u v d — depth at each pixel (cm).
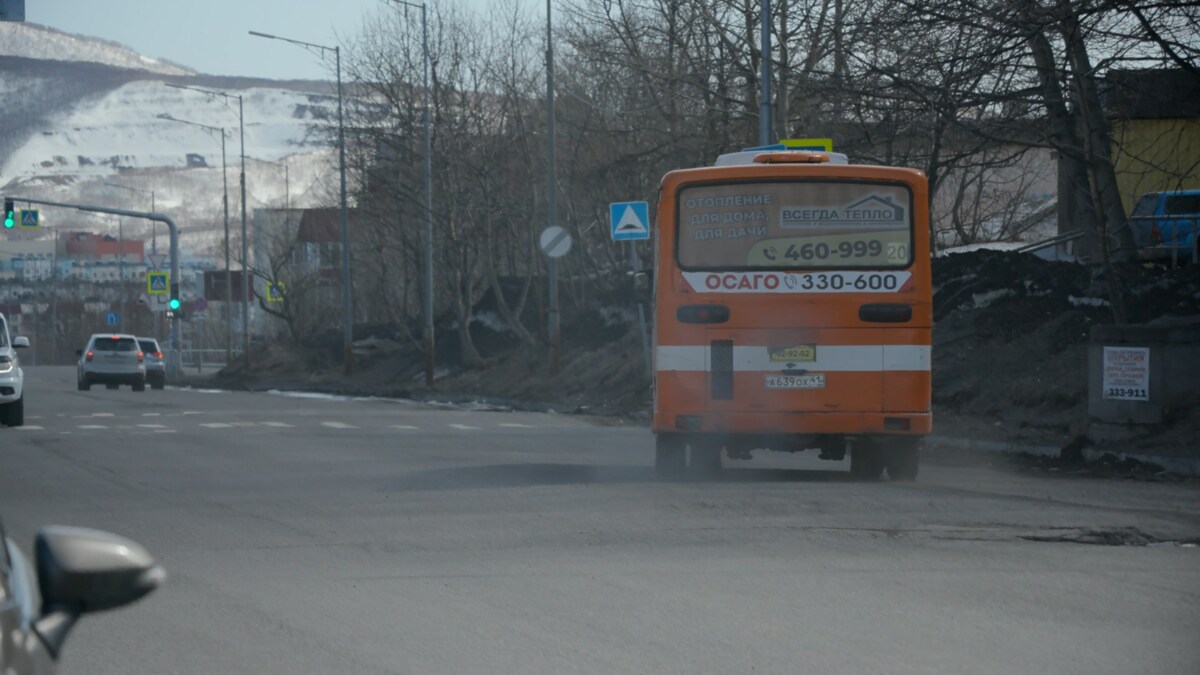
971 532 1595
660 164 5259
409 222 8188
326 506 1898
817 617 1161
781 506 1805
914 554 1461
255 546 1554
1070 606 1203
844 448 2220
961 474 2383
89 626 1134
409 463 2583
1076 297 3759
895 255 2116
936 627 1122
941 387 3550
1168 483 2177
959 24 2830
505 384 6200
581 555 1474
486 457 2725
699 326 2116
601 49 5338
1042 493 1989
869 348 2102
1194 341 2491
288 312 10600
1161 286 3559
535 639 1088
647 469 2438
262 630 1125
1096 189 2886
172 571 1395
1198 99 3188
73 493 2088
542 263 7550
